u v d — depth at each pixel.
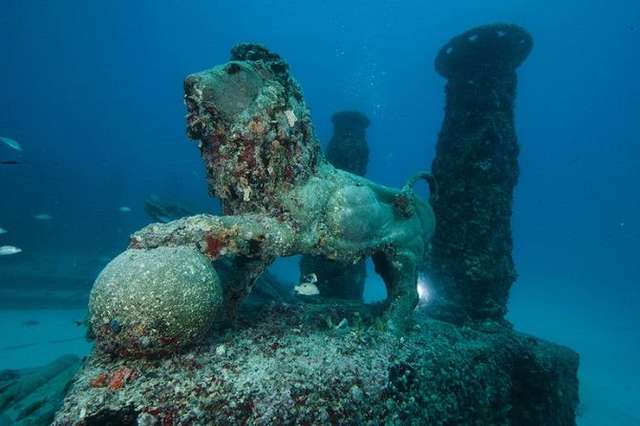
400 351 3.85
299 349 3.44
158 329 2.72
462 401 4.02
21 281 13.22
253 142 3.65
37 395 5.26
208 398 2.69
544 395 5.25
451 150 6.45
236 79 3.69
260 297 6.93
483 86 6.27
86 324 3.34
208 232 3.36
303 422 2.83
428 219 5.24
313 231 3.88
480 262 6.08
